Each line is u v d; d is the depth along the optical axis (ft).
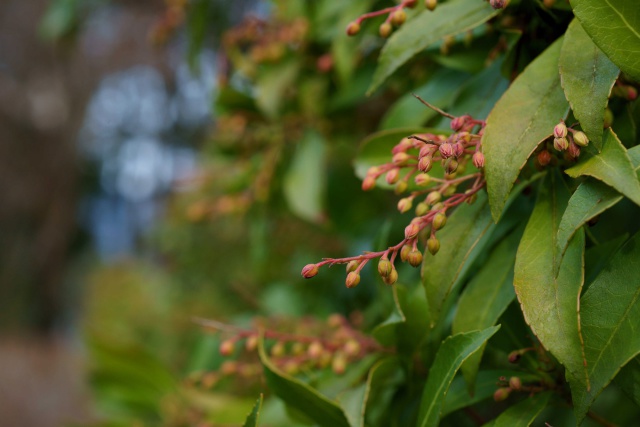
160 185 16.22
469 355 1.37
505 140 1.35
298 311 2.65
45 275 15.66
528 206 1.55
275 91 2.26
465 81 1.73
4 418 9.32
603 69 1.32
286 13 2.29
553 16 1.48
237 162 2.56
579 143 1.30
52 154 14.06
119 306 4.77
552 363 1.46
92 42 10.24
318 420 1.58
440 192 1.40
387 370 1.63
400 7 1.51
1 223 14.88
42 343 13.98
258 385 2.10
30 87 12.73
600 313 1.32
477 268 1.61
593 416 1.54
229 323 2.39
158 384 2.22
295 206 2.28
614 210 2.04
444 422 1.81
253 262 2.93
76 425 2.17
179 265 4.13
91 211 19.45
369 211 2.74
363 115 2.51
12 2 12.06
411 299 1.60
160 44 2.62
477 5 1.50
